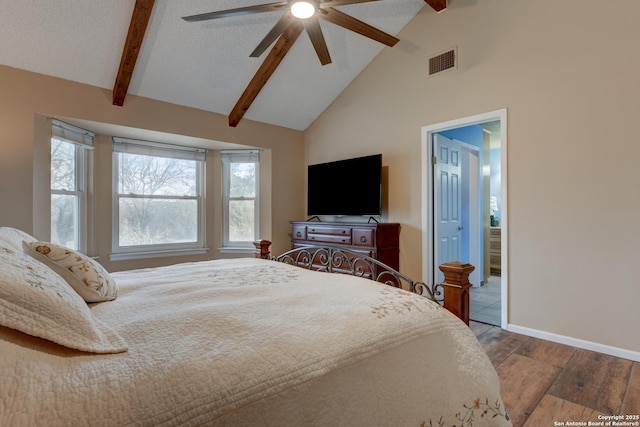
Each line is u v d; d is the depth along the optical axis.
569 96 2.49
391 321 1.06
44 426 0.56
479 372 1.12
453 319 1.21
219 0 2.77
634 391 1.87
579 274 2.45
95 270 1.19
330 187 4.16
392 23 3.54
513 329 2.77
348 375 0.86
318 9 2.27
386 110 3.79
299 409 0.76
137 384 0.67
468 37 3.07
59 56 2.79
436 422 0.97
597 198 2.37
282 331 0.92
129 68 2.96
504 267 2.81
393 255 3.60
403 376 0.96
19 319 0.70
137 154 3.90
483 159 4.83
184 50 3.13
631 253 2.24
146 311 1.08
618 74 2.29
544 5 2.61
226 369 0.74
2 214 2.69
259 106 4.12
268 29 3.15
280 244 4.56
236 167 4.61
